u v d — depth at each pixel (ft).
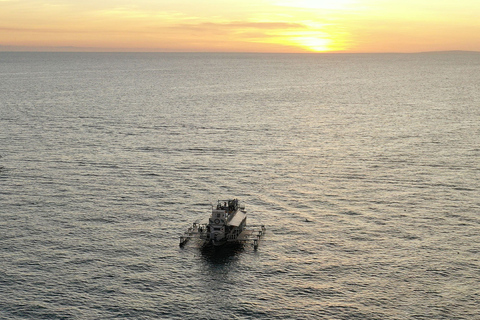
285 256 279.08
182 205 352.69
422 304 233.35
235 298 238.48
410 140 554.46
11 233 302.04
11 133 572.51
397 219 327.26
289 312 227.61
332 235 304.91
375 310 228.63
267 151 505.25
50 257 273.33
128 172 425.69
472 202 355.77
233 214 313.12
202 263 271.08
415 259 274.36
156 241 296.51
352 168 442.50
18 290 240.73
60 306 229.66
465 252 282.15
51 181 398.42
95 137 559.38
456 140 552.00
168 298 237.86
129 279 253.44
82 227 312.91
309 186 392.88
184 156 481.05
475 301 235.61
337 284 250.16
